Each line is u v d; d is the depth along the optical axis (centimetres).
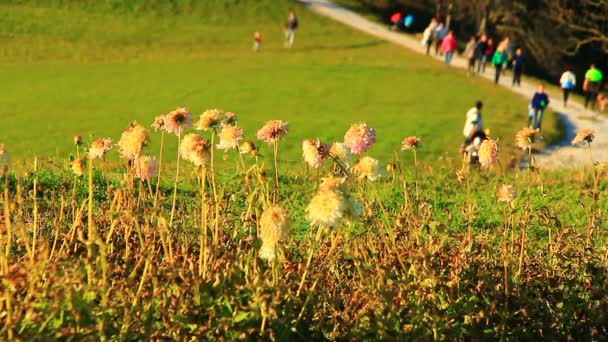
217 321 1612
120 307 1590
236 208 2442
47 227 2533
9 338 1484
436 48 16212
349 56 15950
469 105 11606
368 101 11881
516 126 9294
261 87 12794
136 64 14962
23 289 1647
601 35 19575
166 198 3494
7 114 10712
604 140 9169
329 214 1473
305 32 18338
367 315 1728
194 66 14725
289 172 5338
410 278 1862
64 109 11106
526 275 2050
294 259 2036
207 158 1705
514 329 1858
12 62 14975
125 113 10919
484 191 4856
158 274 1697
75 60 15300
